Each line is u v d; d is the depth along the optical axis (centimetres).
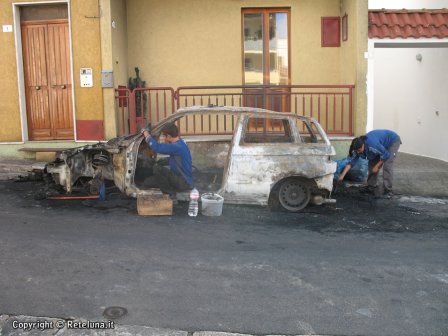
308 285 468
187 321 395
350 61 1020
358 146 830
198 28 1091
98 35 971
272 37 1101
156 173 703
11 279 461
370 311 420
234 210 727
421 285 476
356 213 751
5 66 998
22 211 688
